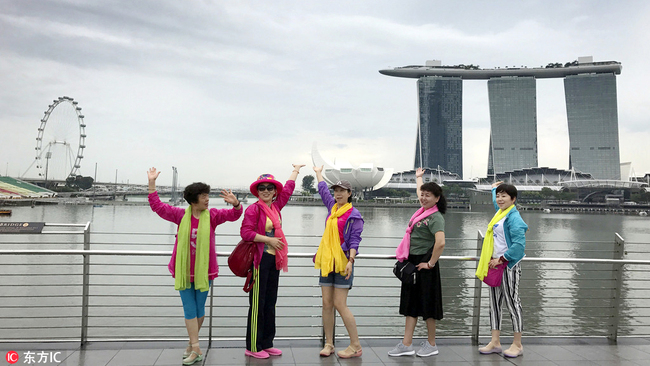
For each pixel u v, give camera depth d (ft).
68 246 74.08
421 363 13.93
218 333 39.34
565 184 551.18
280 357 14.05
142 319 43.32
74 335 38.40
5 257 65.67
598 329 42.88
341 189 14.24
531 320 45.32
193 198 13.28
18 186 392.88
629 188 522.06
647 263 16.56
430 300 14.37
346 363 13.69
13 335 37.81
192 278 13.33
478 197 479.82
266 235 13.91
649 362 14.38
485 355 14.93
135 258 69.62
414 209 393.29
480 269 15.19
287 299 49.90
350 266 13.84
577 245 99.66
